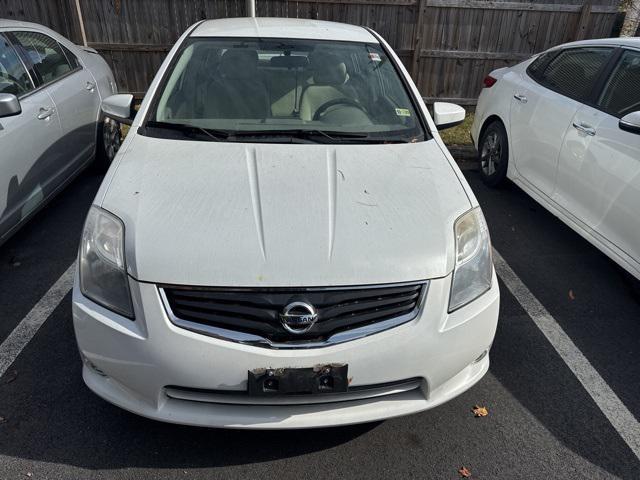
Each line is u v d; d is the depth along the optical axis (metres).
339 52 3.14
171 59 2.97
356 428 2.28
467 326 1.97
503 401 2.47
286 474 2.05
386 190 2.22
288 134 2.60
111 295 1.87
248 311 1.79
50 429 2.20
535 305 3.24
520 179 4.39
